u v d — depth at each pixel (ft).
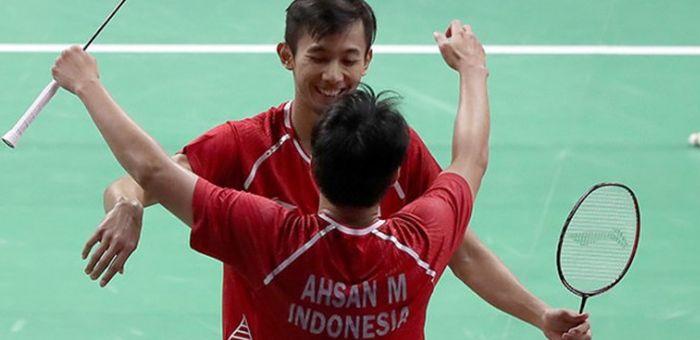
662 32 76.95
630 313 54.44
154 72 71.51
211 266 57.00
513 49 74.90
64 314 53.67
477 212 60.49
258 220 28.07
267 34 75.66
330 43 31.19
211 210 28.02
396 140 27.91
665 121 68.23
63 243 58.13
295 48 31.83
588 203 33.78
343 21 31.07
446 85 70.49
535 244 58.44
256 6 78.74
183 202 28.19
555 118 68.28
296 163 33.12
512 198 61.67
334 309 28.19
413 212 29.19
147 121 66.80
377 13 77.87
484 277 34.50
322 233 28.09
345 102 28.37
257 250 28.04
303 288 28.07
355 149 27.53
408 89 70.03
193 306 54.39
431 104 68.59
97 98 28.86
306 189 33.22
